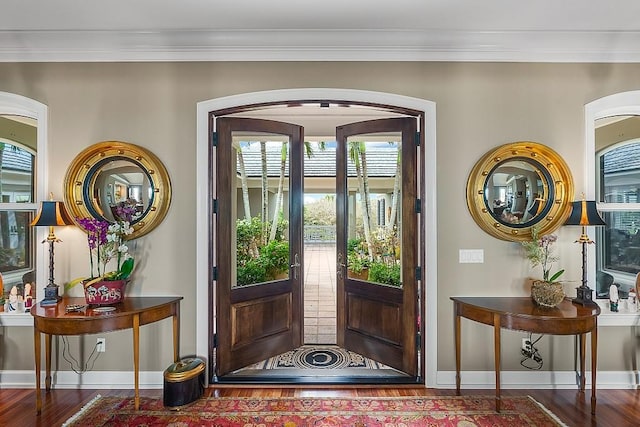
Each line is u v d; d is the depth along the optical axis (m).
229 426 2.21
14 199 2.88
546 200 2.72
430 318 2.72
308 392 2.63
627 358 2.72
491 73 2.75
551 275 2.73
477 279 2.73
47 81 2.73
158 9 2.32
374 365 3.09
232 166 2.95
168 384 2.42
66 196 2.65
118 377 2.71
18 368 2.72
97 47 2.69
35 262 2.81
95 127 2.74
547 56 2.72
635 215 2.90
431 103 2.74
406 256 2.84
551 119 2.75
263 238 3.16
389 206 3.05
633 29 2.55
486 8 2.32
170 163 2.75
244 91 2.76
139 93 2.75
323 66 2.76
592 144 2.74
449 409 2.40
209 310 2.77
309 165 5.40
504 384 2.71
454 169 2.75
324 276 7.00
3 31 2.56
